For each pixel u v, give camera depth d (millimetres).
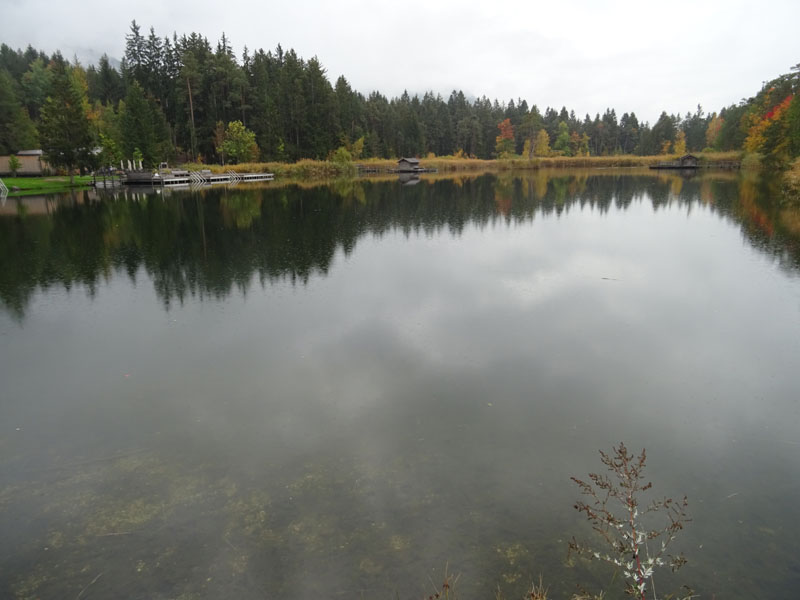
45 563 3805
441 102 124812
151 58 76875
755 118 65438
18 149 56312
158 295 10984
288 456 5094
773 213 21719
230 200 32625
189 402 6270
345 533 4020
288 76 76625
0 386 6797
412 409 5984
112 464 5047
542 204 28094
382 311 9641
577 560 3711
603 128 131250
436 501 4371
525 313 9398
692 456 5020
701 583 3504
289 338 8336
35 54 112062
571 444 5238
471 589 3453
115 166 60812
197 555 3852
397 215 23828
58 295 11102
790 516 4160
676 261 13391
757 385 6500
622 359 7340
